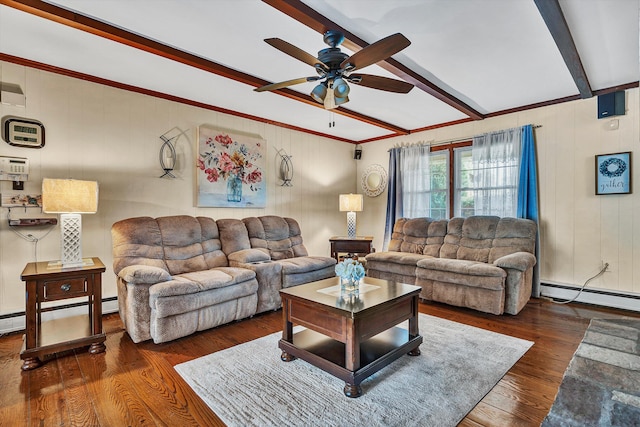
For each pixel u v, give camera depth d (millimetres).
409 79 3164
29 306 2305
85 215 3242
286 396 1943
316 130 5422
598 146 3682
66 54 2789
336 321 2078
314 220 5539
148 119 3639
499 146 4359
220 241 3863
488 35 2471
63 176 3104
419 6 2111
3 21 2279
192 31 2447
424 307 3736
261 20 2297
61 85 3088
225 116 4316
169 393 1982
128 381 2119
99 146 3311
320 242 5648
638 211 3455
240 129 4480
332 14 2188
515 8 2139
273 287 3566
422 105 4172
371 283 2799
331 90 2373
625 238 3535
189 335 2902
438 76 3238
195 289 2814
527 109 4160
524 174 4117
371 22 2287
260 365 2332
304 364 2348
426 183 5176
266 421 1717
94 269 2559
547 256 4051
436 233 4613
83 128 3215
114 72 3156
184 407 1845
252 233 4172
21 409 1819
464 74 3193
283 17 2260
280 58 2896
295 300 2357
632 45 2592
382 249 5832
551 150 4004
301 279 3875
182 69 3080
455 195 4926
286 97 3818
